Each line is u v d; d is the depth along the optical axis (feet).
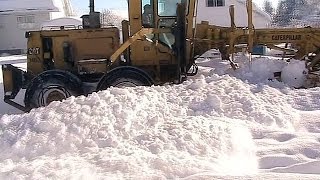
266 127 21.40
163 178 14.83
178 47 33.91
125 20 35.50
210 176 14.74
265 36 36.88
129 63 34.42
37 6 119.03
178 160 16.46
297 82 33.55
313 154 17.58
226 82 28.27
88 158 17.13
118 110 21.80
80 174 14.98
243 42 36.86
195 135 19.27
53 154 18.06
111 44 34.94
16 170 15.66
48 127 19.93
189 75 36.76
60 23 102.47
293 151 17.90
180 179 15.01
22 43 120.06
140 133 19.98
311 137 19.48
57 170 15.60
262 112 23.41
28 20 119.44
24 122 21.08
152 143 18.60
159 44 34.01
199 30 37.32
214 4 102.27
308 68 34.50
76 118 20.67
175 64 34.35
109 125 20.24
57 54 35.47
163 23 34.30
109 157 16.98
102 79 32.55
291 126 22.20
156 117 21.95
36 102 33.06
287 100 26.50
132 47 34.06
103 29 34.91
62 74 32.99
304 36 36.58
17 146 18.53
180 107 24.41
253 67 35.19
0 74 55.57
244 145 18.75
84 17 35.88
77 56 35.19
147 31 33.17
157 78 34.42
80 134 19.45
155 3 33.96
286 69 33.81
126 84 32.60
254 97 25.81
